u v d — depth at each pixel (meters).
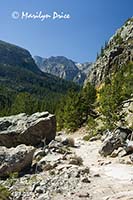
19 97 108.88
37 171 25.25
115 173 25.02
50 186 20.97
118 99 66.56
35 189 20.62
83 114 79.12
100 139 50.28
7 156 25.45
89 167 27.59
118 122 60.50
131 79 82.00
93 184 21.39
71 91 95.81
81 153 35.97
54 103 113.62
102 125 66.19
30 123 37.50
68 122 79.31
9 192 19.88
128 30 154.88
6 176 24.48
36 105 105.75
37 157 29.23
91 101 82.19
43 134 37.44
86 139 55.47
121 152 32.75
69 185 21.02
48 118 37.91
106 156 33.56
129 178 23.31
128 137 35.00
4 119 39.34
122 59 135.25
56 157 28.27
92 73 152.38
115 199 17.58
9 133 36.28
